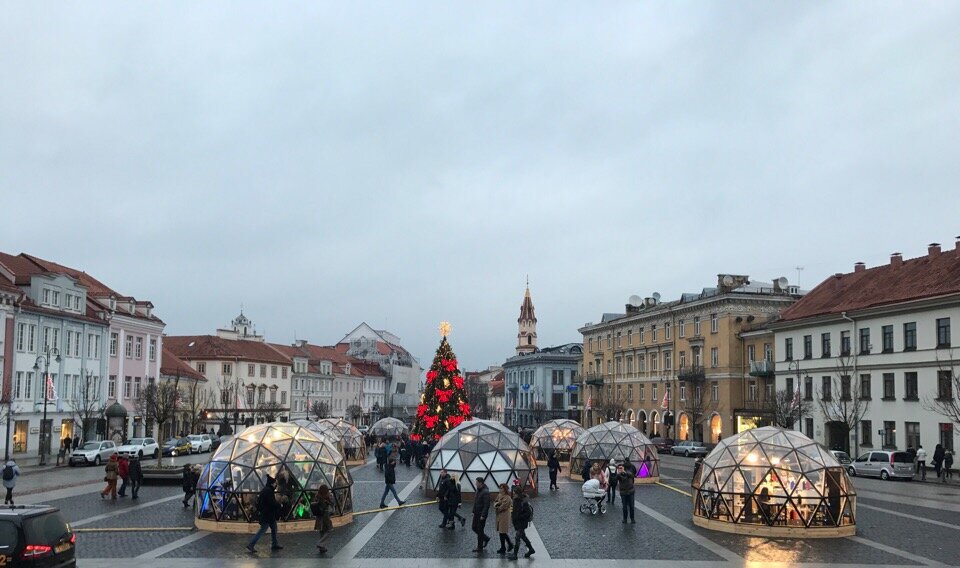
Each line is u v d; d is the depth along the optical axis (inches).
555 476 1412.4
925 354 1921.8
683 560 741.3
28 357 2206.0
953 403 1692.9
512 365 5595.5
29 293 2262.6
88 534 865.5
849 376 2187.5
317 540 834.2
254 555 749.9
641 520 1012.5
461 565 713.6
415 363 6909.5
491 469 1228.5
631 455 1545.3
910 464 1708.9
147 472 1417.3
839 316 2218.3
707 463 974.4
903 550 797.2
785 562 733.3
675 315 3171.8
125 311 2817.4
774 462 913.5
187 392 3253.0
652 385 3353.8
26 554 531.8
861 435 2150.6
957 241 2135.8
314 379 4758.9
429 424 1971.0
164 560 721.0
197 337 4087.1
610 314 4001.0
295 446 930.7
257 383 4052.7
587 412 4045.3
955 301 1825.8
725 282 3029.0
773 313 2827.3
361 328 6496.1
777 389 2541.8
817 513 882.8
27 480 1499.8
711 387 2888.8
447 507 927.7
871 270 2422.5
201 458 2212.1
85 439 2234.3
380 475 1680.6
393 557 747.4
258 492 881.5
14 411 1995.6
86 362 2517.2
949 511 1113.4
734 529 904.3
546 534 895.7
